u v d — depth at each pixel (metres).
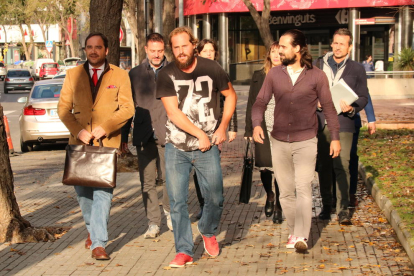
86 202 6.14
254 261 5.72
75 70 5.99
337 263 5.59
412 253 5.50
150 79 6.66
